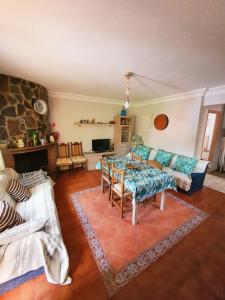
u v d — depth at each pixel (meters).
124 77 2.60
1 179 1.89
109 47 1.62
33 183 2.44
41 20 1.19
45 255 1.21
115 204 2.48
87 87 3.39
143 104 4.98
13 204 1.85
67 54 1.80
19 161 3.00
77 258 1.56
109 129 5.12
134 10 1.07
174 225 2.10
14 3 1.02
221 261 1.56
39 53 1.78
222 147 4.29
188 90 3.35
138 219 2.21
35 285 1.29
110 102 4.88
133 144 5.04
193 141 3.56
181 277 1.39
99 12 1.10
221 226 2.10
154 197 2.68
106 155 4.71
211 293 1.27
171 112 4.04
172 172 3.29
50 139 3.69
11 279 1.18
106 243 1.77
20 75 2.63
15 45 1.59
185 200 2.78
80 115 4.45
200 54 1.70
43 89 3.36
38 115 3.27
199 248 1.72
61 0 0.99
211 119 4.93
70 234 1.90
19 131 2.90
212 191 3.17
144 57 1.83
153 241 1.81
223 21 1.14
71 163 3.94
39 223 1.31
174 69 2.18
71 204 2.59
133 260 1.55
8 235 1.17
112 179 2.38
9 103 2.70
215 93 3.12
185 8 1.03
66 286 1.29
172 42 1.48
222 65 1.97
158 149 4.14
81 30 1.32
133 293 1.25
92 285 1.31
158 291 1.27
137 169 2.49
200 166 3.19
